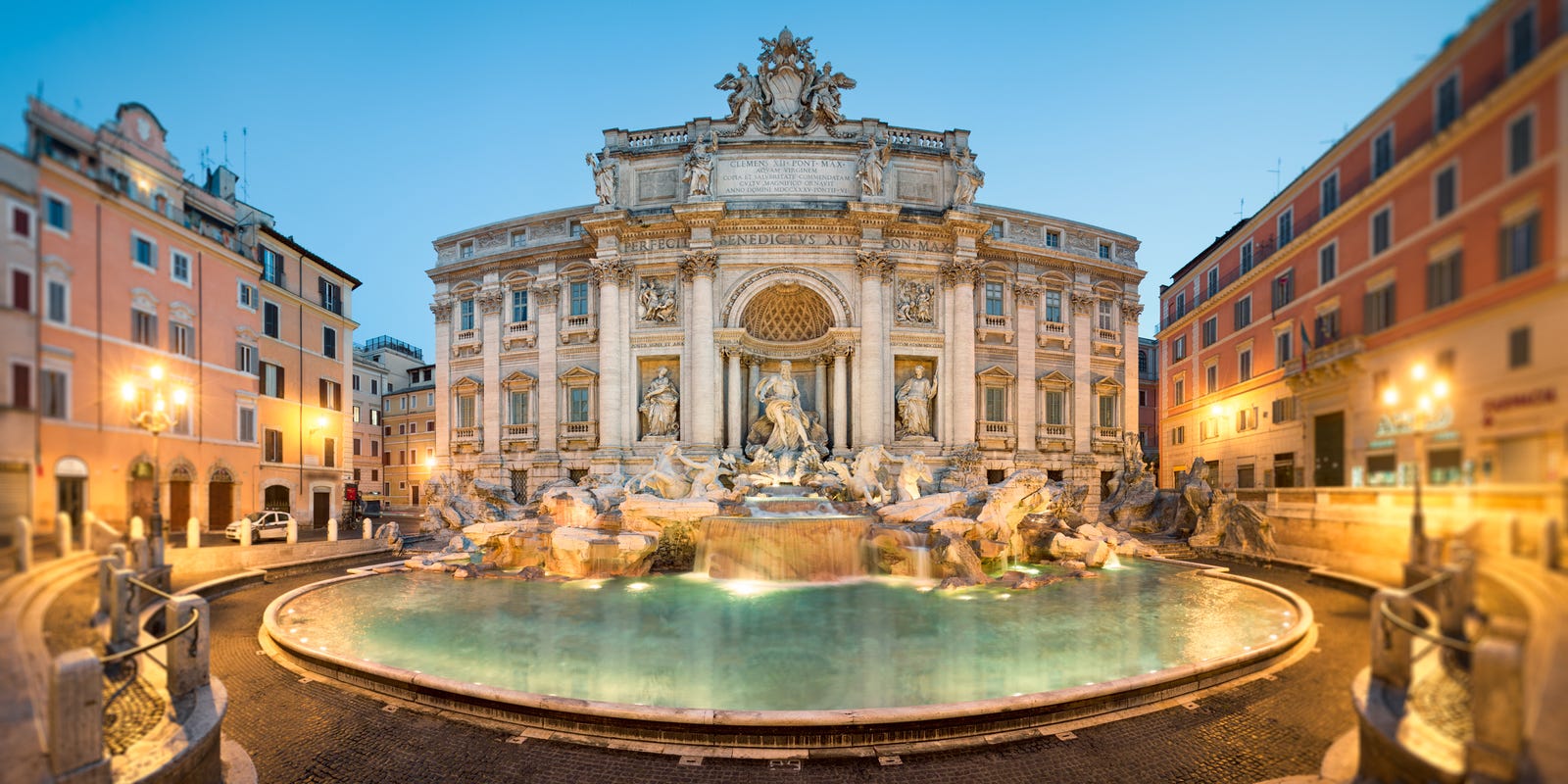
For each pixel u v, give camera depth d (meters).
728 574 23.28
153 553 8.00
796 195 40.34
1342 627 7.38
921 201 41.22
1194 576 22.31
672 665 12.34
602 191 40.69
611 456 39.03
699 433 38.62
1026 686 11.03
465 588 21.22
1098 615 16.38
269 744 9.23
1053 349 44.50
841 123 41.25
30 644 5.59
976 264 40.94
